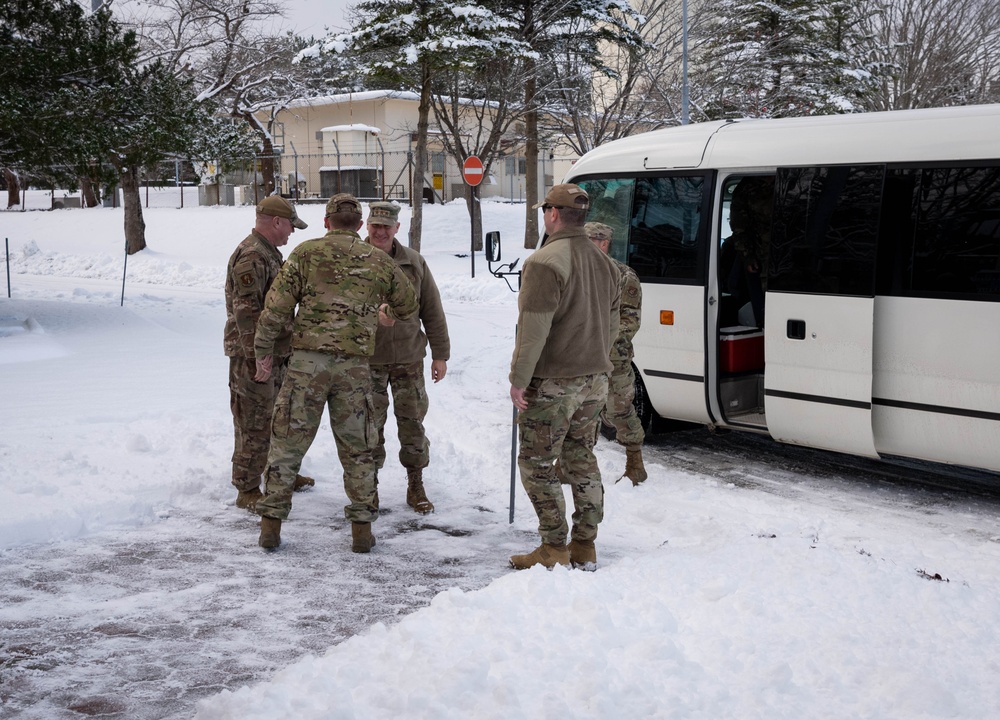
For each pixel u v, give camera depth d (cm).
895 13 3006
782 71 2933
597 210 859
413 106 4150
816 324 698
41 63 1409
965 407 631
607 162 855
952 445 646
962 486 714
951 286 633
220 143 3028
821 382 699
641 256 823
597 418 520
